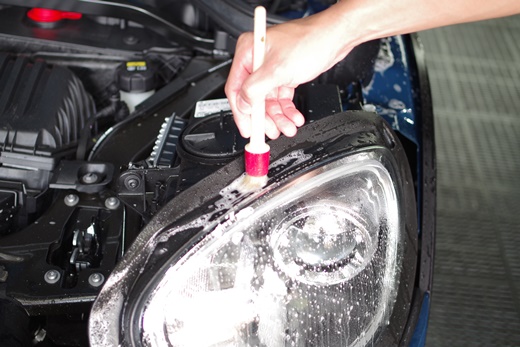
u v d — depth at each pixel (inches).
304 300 40.6
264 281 39.7
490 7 41.3
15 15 71.5
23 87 58.1
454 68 130.7
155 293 37.3
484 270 89.9
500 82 128.0
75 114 59.4
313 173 40.4
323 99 53.6
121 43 70.6
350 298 41.6
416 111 66.4
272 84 37.3
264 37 36.2
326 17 39.5
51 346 48.7
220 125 49.1
